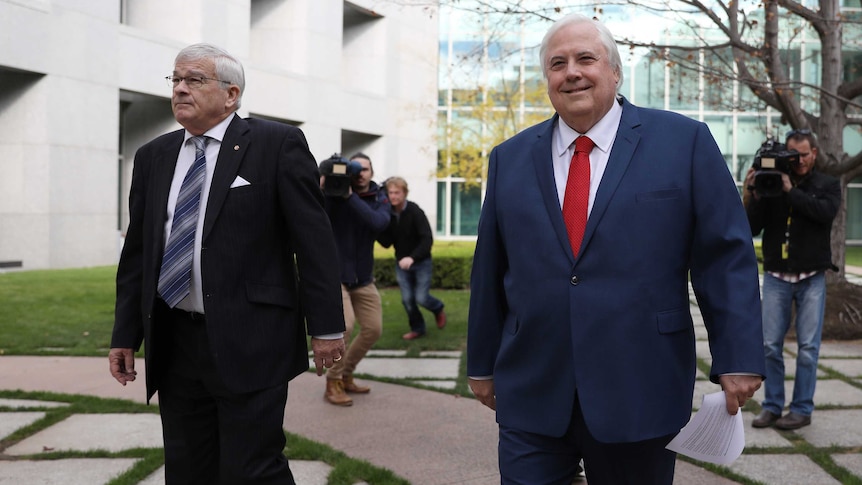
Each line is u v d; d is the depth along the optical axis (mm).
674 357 2184
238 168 2689
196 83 2682
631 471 2266
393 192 7801
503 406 2342
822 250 4727
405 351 7598
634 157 2234
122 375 2891
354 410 5301
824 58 8695
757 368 2059
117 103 15648
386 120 24391
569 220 2266
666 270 2182
